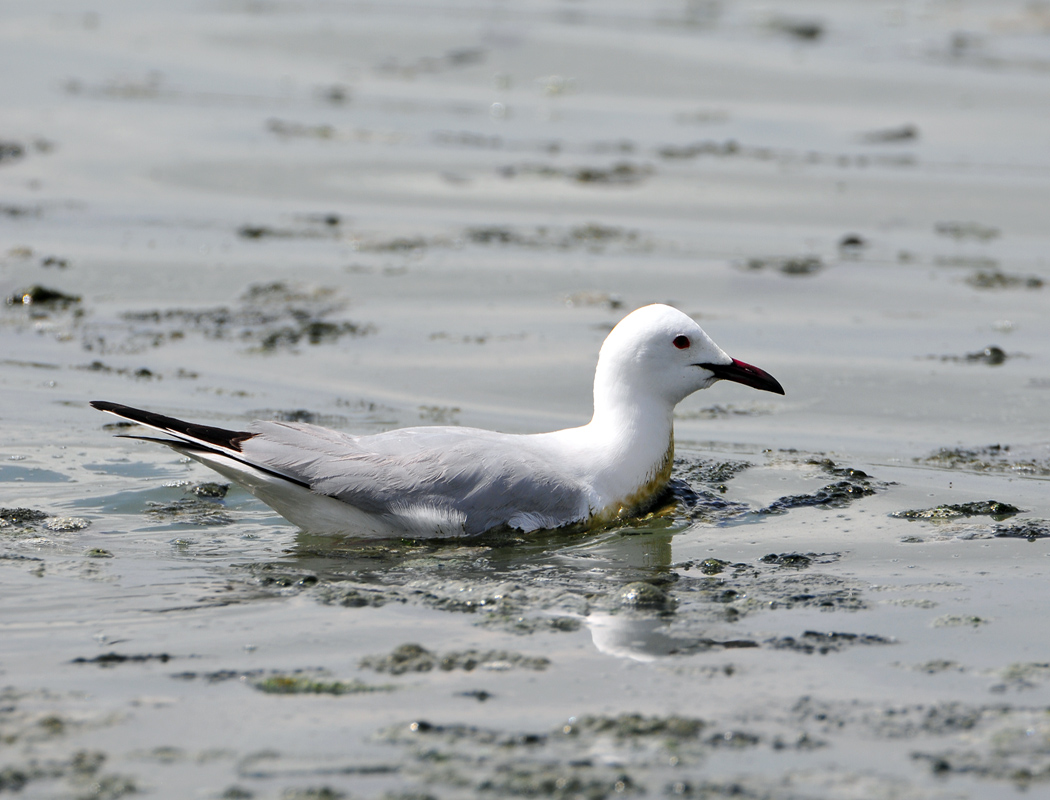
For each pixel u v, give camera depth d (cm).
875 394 1455
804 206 2266
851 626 853
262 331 1631
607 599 898
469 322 1689
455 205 2238
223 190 2275
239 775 657
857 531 1056
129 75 3011
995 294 1838
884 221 2189
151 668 777
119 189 2253
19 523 1038
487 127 2716
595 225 2147
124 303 1720
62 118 2645
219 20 3578
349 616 862
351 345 1591
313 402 1381
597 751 684
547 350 1585
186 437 1046
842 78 3086
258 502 1118
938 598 905
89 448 1221
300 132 2639
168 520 1061
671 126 2744
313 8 3744
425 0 3912
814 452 1273
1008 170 2459
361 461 1039
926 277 1916
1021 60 3241
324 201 2236
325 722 713
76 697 738
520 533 1048
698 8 3844
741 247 2048
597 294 1812
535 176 2402
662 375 1121
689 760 677
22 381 1412
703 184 2381
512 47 3347
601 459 1100
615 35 3478
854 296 1830
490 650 809
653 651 809
